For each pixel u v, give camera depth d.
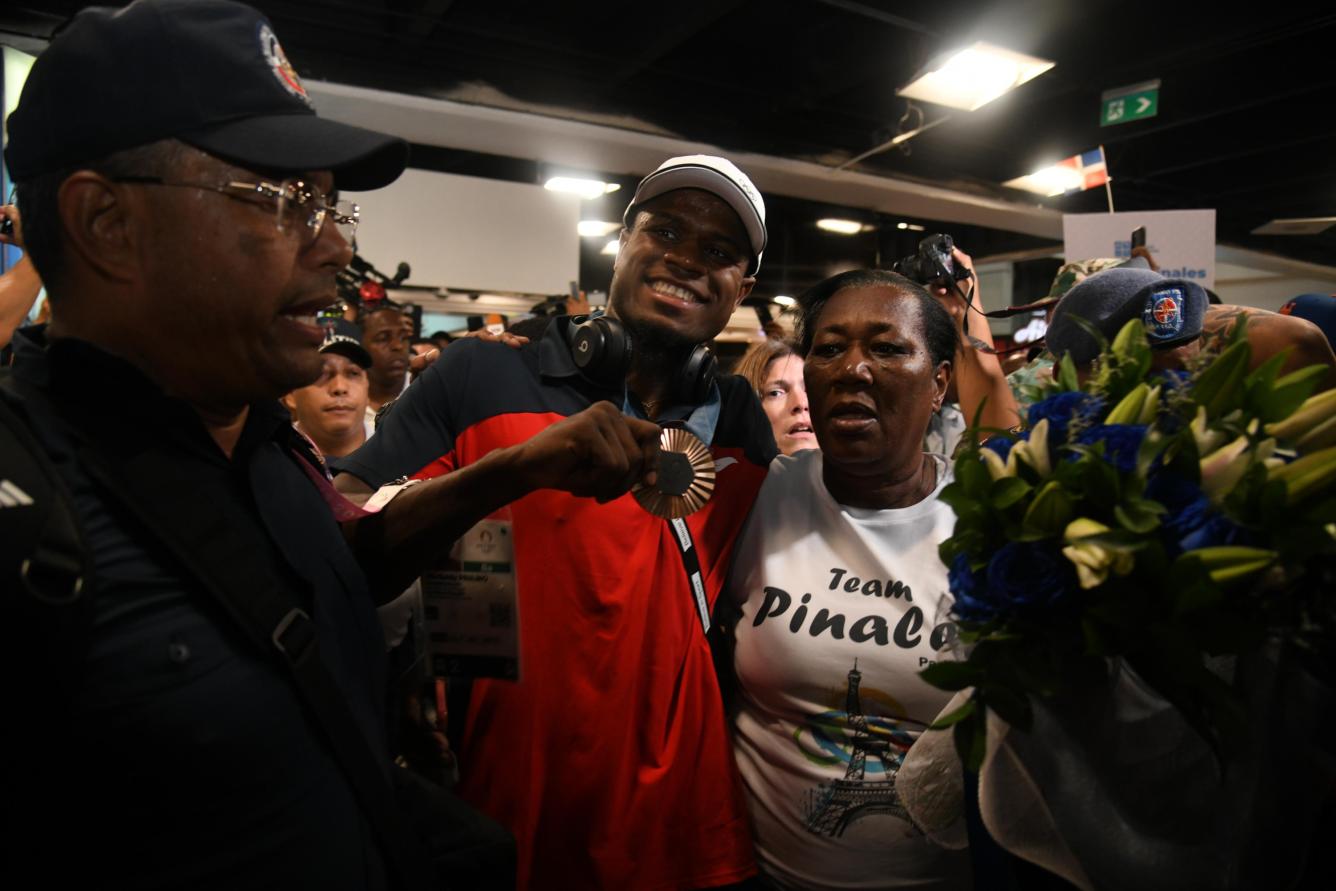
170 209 0.62
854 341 1.13
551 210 5.32
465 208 5.07
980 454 0.78
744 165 5.55
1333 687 0.71
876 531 1.16
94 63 0.60
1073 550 0.66
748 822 1.19
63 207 0.62
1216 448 0.69
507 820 1.08
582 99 4.81
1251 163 6.55
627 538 1.13
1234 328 0.77
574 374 1.19
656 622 1.14
